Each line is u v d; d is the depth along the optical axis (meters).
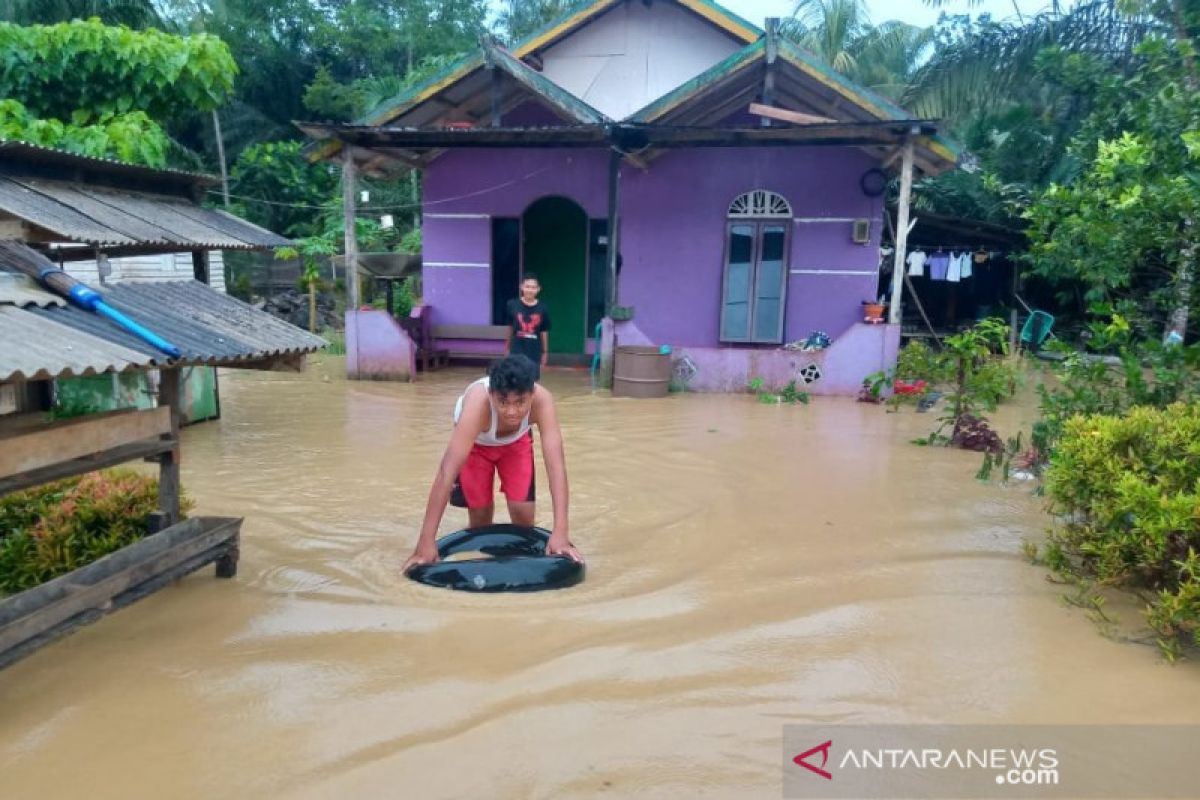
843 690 3.44
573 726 3.14
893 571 4.82
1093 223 5.82
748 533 5.52
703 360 11.52
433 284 13.94
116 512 4.83
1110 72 10.33
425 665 3.61
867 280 12.77
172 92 11.07
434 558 4.56
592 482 6.81
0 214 4.43
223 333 4.43
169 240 5.81
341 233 19.91
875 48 22.06
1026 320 15.14
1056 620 4.14
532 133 10.89
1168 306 6.09
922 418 9.76
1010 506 6.14
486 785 2.80
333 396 10.90
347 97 24.58
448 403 10.39
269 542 5.23
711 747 3.03
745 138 11.05
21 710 3.24
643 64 13.25
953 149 10.75
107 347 3.55
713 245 13.13
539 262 14.17
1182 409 4.49
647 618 4.12
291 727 3.13
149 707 3.27
